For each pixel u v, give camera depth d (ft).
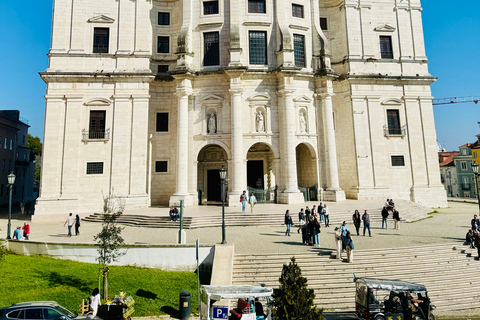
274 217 74.43
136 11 98.48
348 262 46.80
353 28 109.91
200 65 99.35
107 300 37.09
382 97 108.27
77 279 42.60
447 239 57.93
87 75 92.73
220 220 73.15
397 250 51.16
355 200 100.99
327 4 115.03
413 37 113.29
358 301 36.78
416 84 110.52
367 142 105.50
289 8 102.63
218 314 30.55
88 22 96.27
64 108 92.02
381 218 77.15
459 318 38.45
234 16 97.55
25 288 38.86
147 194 92.68
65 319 30.09
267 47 100.07
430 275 46.32
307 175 108.17
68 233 62.75
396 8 113.09
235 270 44.86
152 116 102.22
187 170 94.58
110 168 91.50
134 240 56.65
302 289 28.22
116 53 95.81
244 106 97.35
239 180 91.97
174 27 106.83
